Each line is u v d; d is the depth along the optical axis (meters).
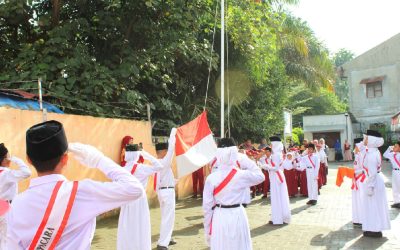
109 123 10.68
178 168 7.16
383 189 8.34
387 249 7.32
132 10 12.81
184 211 11.87
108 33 13.04
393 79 35.84
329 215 10.89
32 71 10.82
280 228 9.35
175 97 16.58
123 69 11.98
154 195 12.55
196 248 7.73
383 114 36.25
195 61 14.67
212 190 5.07
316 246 7.66
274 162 9.85
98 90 11.09
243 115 18.77
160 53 12.98
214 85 17.59
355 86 37.72
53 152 2.34
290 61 24.23
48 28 12.35
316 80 24.69
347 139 34.12
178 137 7.23
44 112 8.73
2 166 5.78
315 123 35.03
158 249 7.66
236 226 4.95
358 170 9.21
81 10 12.88
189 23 13.23
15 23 12.35
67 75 11.09
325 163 18.16
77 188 2.35
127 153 6.78
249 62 17.25
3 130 7.79
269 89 20.64
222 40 11.59
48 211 2.26
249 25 15.80
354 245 7.66
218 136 17.92
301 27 23.52
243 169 5.26
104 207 2.39
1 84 10.74
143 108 13.29
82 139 9.70
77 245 2.34
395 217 10.37
